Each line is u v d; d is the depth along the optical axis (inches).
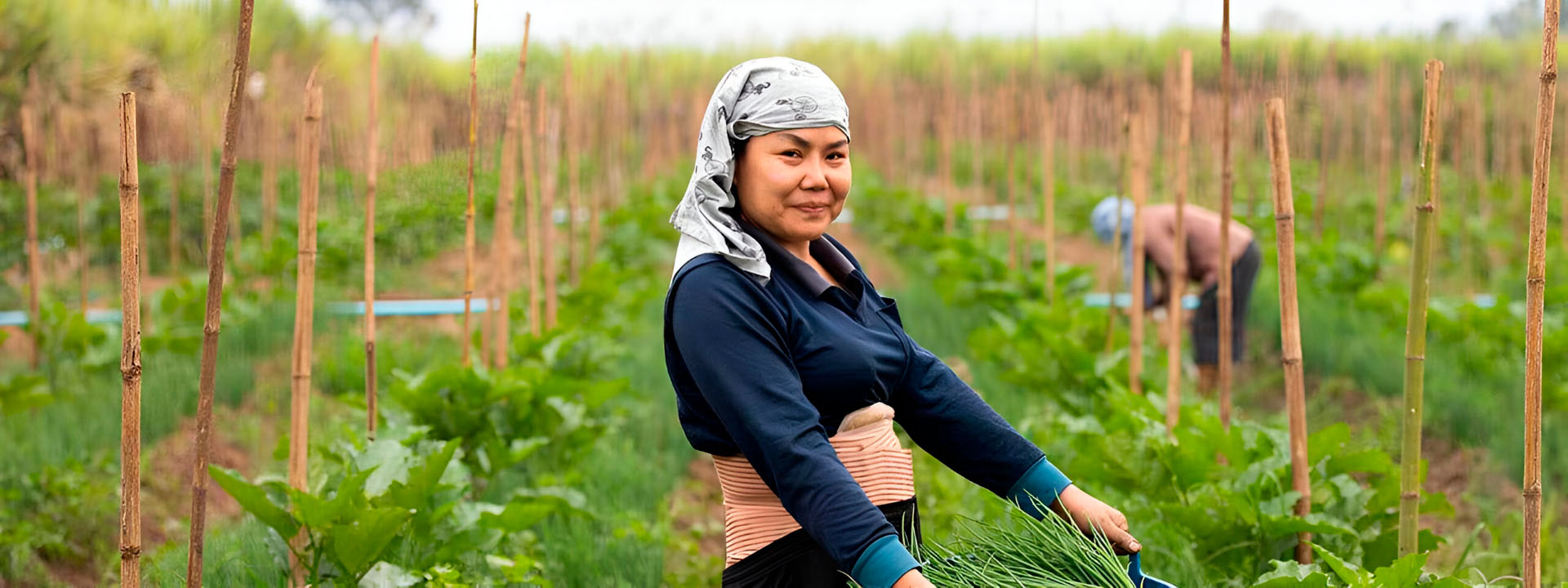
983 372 285.7
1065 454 206.8
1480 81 599.8
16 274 405.4
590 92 500.4
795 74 85.2
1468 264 407.5
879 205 558.6
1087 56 857.5
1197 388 295.3
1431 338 316.2
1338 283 398.0
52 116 365.7
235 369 272.4
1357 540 141.5
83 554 183.5
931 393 94.2
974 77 616.7
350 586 133.8
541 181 258.7
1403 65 604.4
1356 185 586.2
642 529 187.9
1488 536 196.1
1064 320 277.7
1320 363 316.2
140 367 93.4
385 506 141.8
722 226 83.8
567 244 450.3
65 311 271.7
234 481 130.8
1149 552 158.6
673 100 729.0
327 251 362.6
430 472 139.6
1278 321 343.6
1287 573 120.7
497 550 167.5
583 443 216.2
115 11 343.9
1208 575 148.3
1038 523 90.4
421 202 177.3
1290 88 393.7
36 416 236.8
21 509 191.2
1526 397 100.1
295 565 136.4
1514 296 402.0
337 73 355.9
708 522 216.8
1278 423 257.0
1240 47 399.2
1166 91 526.9
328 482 150.1
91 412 241.9
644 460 238.2
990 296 349.4
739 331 81.3
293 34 363.9
